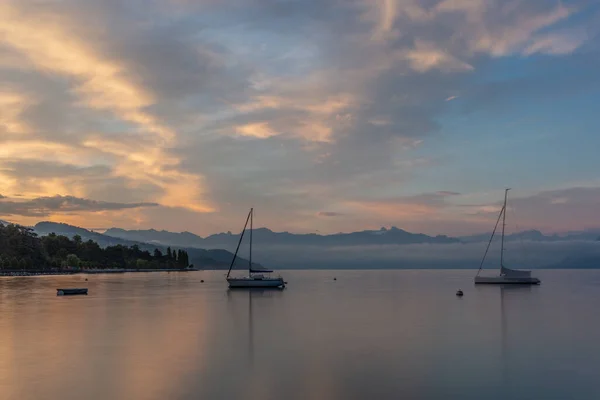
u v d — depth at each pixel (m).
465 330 53.88
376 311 74.62
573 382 32.44
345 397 29.56
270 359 38.81
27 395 29.94
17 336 49.94
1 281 192.50
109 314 70.25
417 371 35.09
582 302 90.31
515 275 152.50
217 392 30.48
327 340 47.50
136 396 29.73
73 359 38.88
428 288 142.50
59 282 185.12
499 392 30.47
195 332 52.81
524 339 47.66
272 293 120.94
